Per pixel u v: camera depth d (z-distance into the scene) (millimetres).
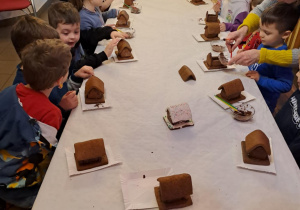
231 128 1249
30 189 1200
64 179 1011
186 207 930
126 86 1516
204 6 2578
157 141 1178
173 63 1736
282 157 1105
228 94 1373
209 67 1671
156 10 2480
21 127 1091
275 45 1710
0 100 1127
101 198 954
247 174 1039
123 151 1128
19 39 1420
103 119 1289
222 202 944
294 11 1593
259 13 1978
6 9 3273
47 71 1127
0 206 1270
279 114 1578
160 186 903
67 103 1344
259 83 1621
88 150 1036
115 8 2523
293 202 945
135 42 1962
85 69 1568
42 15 4602
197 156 1113
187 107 1251
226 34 2119
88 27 2156
